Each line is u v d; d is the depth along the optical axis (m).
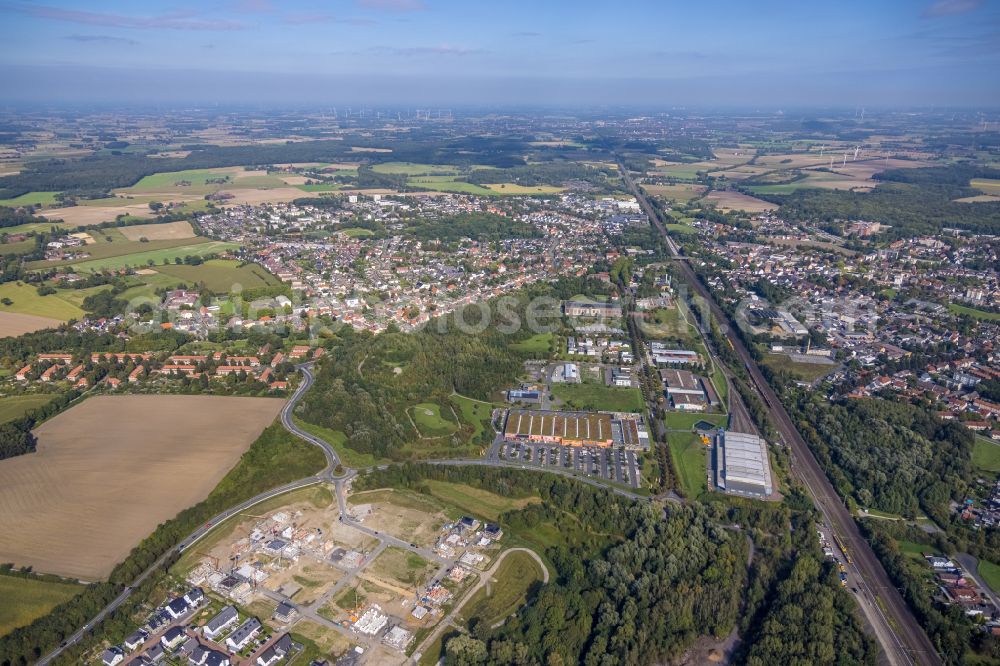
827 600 190.62
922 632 188.75
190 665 172.38
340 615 189.12
